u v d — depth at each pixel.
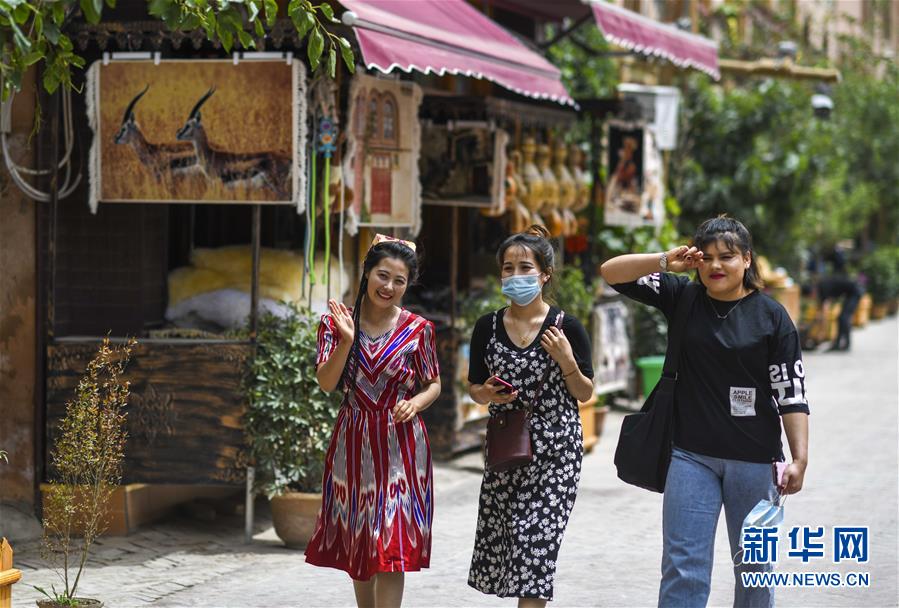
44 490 10.09
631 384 18.67
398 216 11.27
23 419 10.19
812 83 26.06
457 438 13.63
